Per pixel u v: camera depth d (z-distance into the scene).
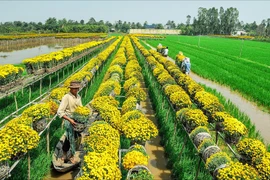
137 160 6.71
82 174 6.09
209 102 11.16
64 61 22.70
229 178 5.94
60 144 9.84
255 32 191.75
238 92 22.14
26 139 6.98
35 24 185.00
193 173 8.77
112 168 5.96
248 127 13.31
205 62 38.12
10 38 69.00
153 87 19.25
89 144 7.08
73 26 150.00
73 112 8.59
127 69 18.72
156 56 30.75
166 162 10.08
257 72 31.62
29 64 16.67
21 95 16.30
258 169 6.96
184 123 9.82
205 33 192.12
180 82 16.20
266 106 18.02
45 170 8.62
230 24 194.38
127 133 8.09
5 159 6.32
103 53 29.62
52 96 11.43
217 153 6.93
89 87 18.73
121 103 15.35
